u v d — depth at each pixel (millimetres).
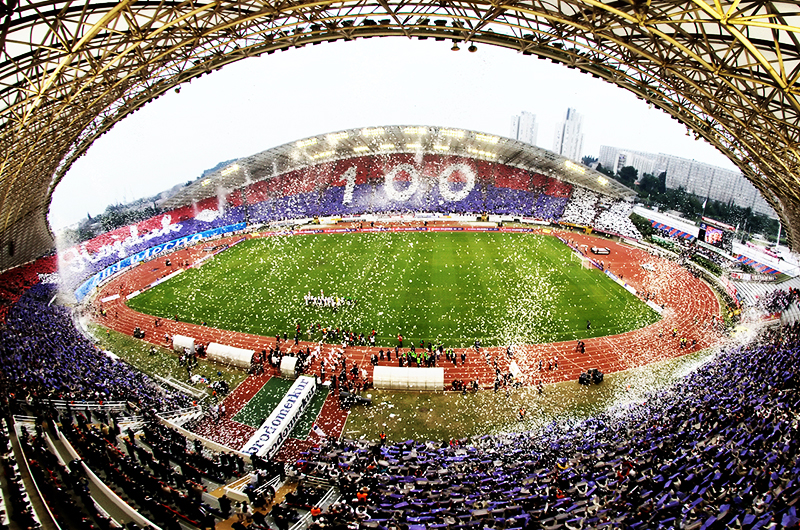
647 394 26312
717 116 19578
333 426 24562
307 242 63594
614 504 15188
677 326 36062
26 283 47875
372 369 29891
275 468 19297
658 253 58156
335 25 20016
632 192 77188
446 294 41438
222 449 21719
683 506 14523
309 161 86250
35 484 15062
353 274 47625
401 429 24141
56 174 44250
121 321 39406
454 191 82812
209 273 51531
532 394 27000
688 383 25969
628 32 17234
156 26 19469
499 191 82375
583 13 15406
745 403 21078
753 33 13938
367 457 20172
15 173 27438
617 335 34375
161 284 49094
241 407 26453
